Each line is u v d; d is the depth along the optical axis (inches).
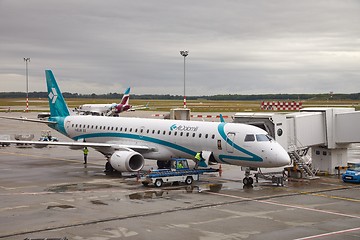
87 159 2204.7
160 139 1718.8
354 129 1626.5
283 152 1423.5
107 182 1535.4
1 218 1030.4
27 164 2016.5
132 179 1603.1
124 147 1710.1
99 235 898.1
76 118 2174.0
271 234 908.6
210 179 1609.3
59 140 3048.7
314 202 1222.9
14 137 2982.3
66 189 1398.9
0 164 2015.3
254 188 1430.9
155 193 1334.9
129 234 905.5
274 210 1123.9
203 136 1573.6
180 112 2945.4
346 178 1546.5
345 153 1744.6
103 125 1990.7
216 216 1056.8
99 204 1179.9
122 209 1122.7
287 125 1628.9
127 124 1888.5
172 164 1558.8
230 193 1342.3
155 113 5649.6
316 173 1715.1
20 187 1437.0
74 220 1013.8
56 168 1891.0
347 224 989.8
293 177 1651.1
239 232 922.7
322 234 908.6
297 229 946.7
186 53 3102.9
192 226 967.0
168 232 920.9
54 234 904.3
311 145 1668.3
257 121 1660.9
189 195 1307.8
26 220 1013.2
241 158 1472.7
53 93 2332.7
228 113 5108.3
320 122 1686.8
